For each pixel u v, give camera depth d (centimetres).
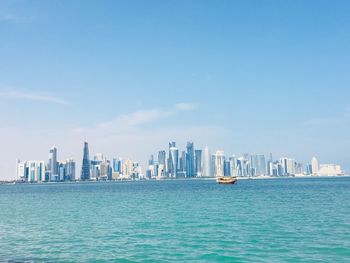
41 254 2719
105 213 5488
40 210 6325
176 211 5475
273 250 2639
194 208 5909
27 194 13575
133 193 12131
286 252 2566
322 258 2373
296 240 2975
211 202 7106
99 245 3005
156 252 2694
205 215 4856
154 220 4472
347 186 15262
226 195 9525
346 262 2259
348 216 4428
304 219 4238
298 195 9006
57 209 6462
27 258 2602
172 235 3369
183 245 2911
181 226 3909
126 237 3334
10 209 6644
